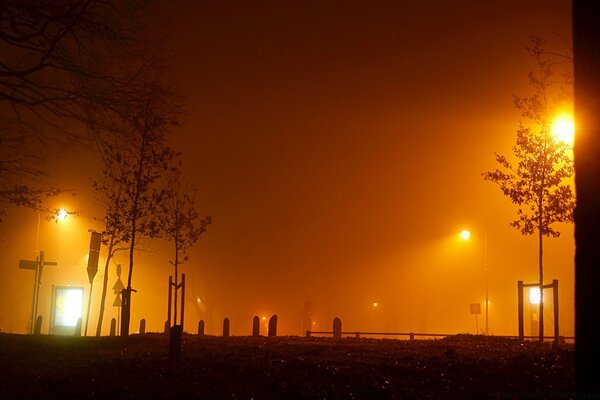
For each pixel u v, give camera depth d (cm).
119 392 1313
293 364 1520
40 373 1519
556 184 2002
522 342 2130
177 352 1586
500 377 1373
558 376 1346
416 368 1455
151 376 1431
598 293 820
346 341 2288
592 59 875
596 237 834
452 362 1513
